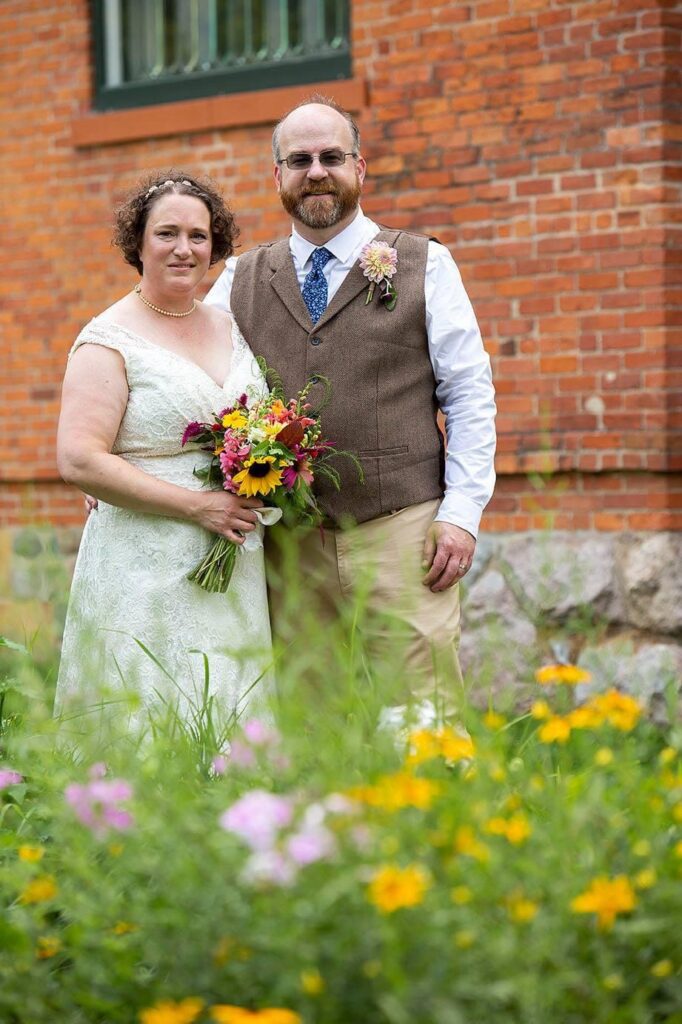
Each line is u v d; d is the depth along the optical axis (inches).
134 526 170.7
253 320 182.2
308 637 178.9
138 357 168.2
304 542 179.0
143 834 116.0
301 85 285.0
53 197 315.9
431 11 268.1
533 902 107.1
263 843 104.7
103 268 310.7
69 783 132.6
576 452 256.4
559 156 256.7
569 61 254.8
